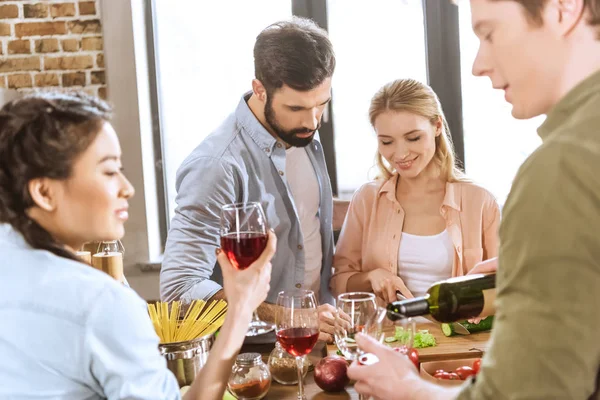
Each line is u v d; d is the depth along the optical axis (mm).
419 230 2346
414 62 3754
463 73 3719
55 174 1036
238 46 3754
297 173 2299
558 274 800
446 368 1572
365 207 2447
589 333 794
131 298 1063
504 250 863
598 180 797
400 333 1316
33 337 1007
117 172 1104
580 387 809
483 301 1390
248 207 1405
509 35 907
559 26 883
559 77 904
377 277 2262
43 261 1041
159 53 3742
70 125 1038
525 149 3770
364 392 1103
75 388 1030
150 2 3650
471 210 2322
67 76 3484
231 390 1529
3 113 1052
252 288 1339
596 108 848
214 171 2094
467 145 3781
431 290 1388
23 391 1006
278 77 1990
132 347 1030
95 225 1078
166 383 1087
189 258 2041
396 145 2277
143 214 3541
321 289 2414
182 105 3785
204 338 1519
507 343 833
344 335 1420
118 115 3486
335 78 3742
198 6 3719
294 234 2225
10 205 1055
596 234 790
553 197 812
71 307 1013
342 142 3789
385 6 3709
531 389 808
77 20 3451
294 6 3670
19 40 3459
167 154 3812
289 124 2062
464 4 3629
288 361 1628
